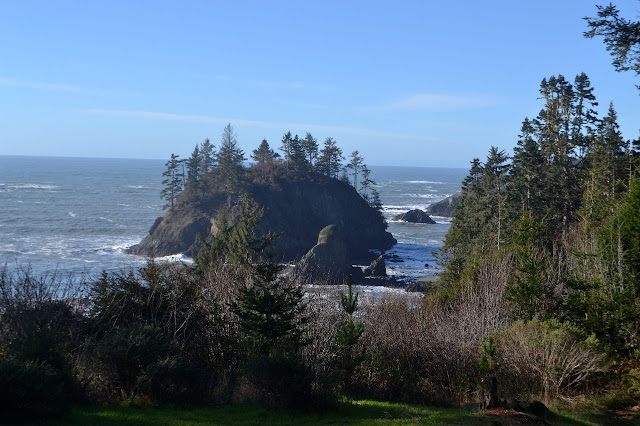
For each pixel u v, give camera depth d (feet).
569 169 186.50
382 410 47.11
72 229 354.54
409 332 65.21
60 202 499.92
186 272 64.69
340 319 61.93
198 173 416.67
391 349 63.10
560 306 65.46
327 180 396.78
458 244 183.73
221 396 46.01
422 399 55.52
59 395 35.65
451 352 62.13
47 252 272.72
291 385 44.01
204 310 58.95
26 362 35.83
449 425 38.78
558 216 168.86
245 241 96.89
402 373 58.49
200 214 340.18
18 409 33.78
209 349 56.49
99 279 58.59
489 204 174.91
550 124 202.39
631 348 61.11
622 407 50.70
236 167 370.32
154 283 57.77
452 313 76.89
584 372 54.85
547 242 109.29
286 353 47.11
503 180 182.39
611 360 57.26
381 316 67.00
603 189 143.13
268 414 41.70
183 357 49.70
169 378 42.88
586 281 69.87
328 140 422.41
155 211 468.34
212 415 40.01
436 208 526.16
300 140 414.82
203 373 49.39
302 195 380.37
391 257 306.35
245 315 51.93
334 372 52.06
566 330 57.26
